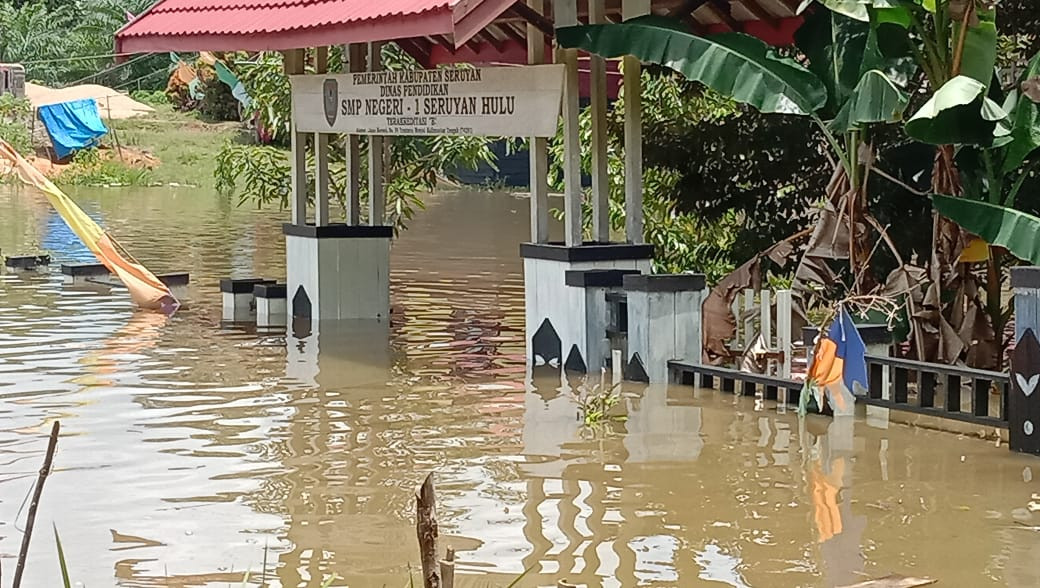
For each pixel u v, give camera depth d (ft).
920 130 29.86
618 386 33.37
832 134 34.65
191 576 19.57
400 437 28.04
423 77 38.58
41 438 27.66
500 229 81.87
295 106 45.60
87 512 22.62
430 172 59.62
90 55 160.25
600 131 36.09
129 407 30.71
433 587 10.87
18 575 11.16
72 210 48.67
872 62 31.24
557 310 35.76
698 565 20.12
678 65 31.81
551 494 23.80
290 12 40.60
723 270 44.29
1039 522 22.33
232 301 46.19
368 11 35.78
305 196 46.21
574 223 35.12
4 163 113.39
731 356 34.55
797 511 22.91
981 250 32.73
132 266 48.03
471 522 22.17
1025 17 38.86
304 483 24.45
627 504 23.24
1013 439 26.99
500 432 28.50
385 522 22.17
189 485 24.30
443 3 32.19
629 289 33.96
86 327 42.75
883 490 24.20
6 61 158.20
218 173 62.44
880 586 19.13
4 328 42.22
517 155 123.95
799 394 30.78
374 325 44.16
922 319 32.89
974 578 19.58
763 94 31.22
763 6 38.96
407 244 72.49
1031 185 35.14
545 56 38.52
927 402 29.12
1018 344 26.71
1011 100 30.81
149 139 140.26
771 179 42.22
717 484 24.49
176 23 45.47
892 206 38.88
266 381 34.06
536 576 19.57
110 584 19.21
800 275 34.42
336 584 19.24
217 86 152.15
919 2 30.42
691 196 43.14
